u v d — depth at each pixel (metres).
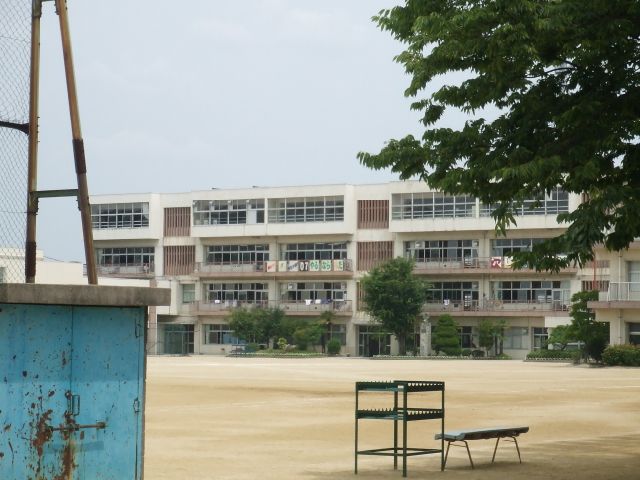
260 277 111.25
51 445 9.95
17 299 9.67
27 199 12.84
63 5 12.89
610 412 29.17
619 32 14.55
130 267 116.56
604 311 73.38
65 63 12.98
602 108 14.97
